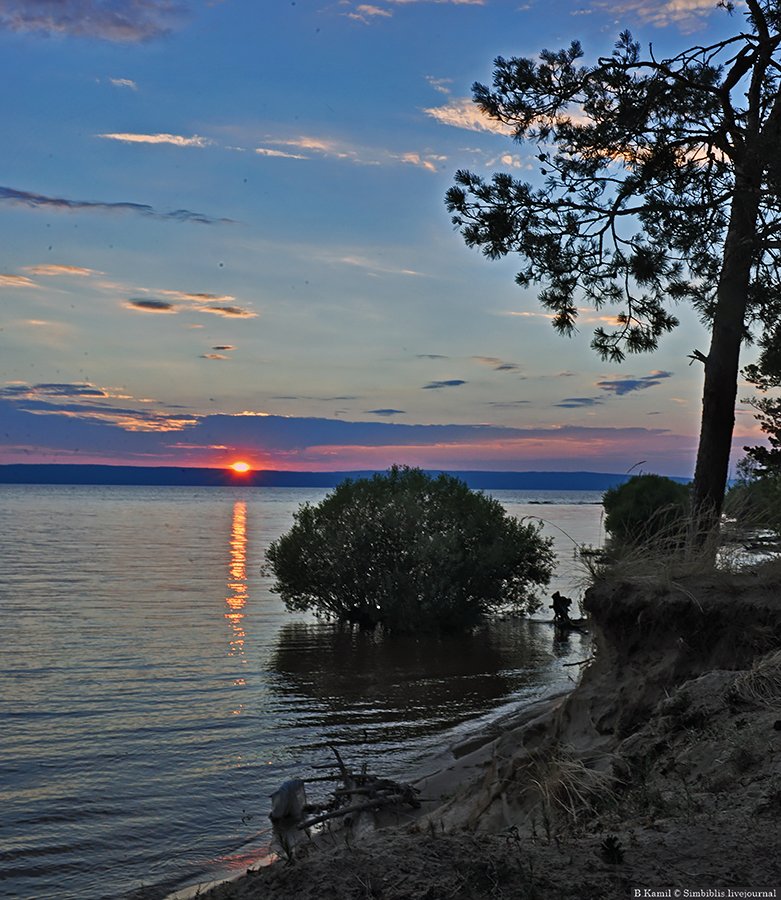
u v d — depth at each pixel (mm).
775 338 14258
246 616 36688
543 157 15352
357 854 3826
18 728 17531
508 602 33750
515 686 21750
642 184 14547
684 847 3898
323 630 32438
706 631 8055
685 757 5891
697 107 13969
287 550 33531
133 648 28094
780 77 14125
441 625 31688
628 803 5293
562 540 80938
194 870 10055
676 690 7227
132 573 58094
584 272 15008
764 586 8289
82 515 175875
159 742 16375
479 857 3744
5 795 13148
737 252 13469
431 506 32906
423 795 11359
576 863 3721
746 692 6613
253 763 14844
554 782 6359
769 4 13883
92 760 15133
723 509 10047
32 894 9445
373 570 32125
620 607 8695
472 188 14898
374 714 18688
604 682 8359
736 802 4613
